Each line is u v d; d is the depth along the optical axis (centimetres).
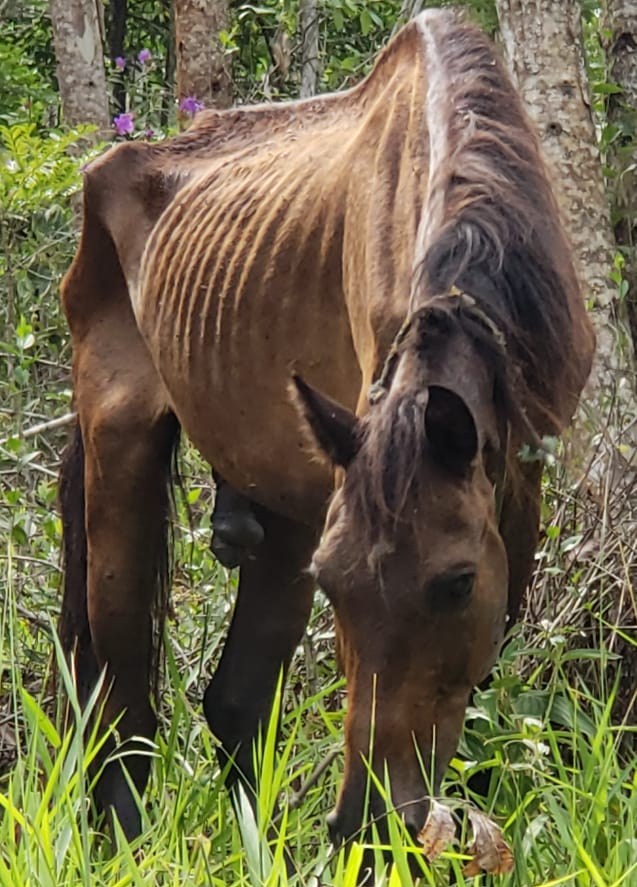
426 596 289
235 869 343
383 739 292
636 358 637
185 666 505
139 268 494
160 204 502
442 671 295
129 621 479
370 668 293
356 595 291
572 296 338
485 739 381
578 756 402
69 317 518
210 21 952
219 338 441
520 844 321
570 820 331
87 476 491
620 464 456
